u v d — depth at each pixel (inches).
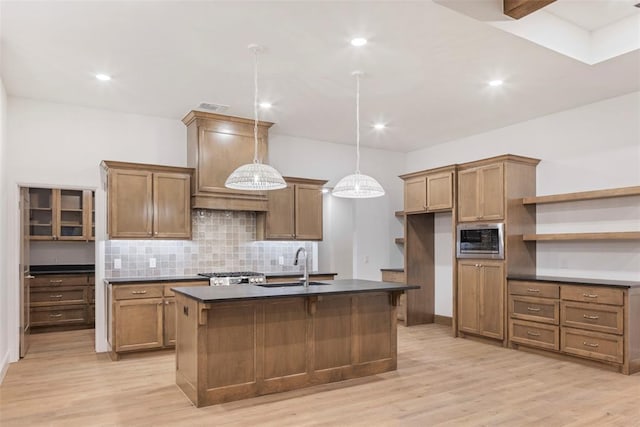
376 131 254.1
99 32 134.8
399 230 307.0
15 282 190.9
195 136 217.3
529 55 152.0
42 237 267.0
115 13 123.6
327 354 161.6
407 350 209.2
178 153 229.6
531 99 198.5
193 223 231.1
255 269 248.8
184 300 151.7
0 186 169.0
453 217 241.9
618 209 193.9
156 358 194.4
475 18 127.7
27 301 211.6
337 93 190.1
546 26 146.6
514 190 218.2
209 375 139.3
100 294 209.0
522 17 132.2
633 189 178.9
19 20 126.8
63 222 274.4
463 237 236.8
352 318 167.6
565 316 189.6
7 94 191.0
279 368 151.6
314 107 209.3
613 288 173.6
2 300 170.9
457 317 239.3
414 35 137.3
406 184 274.1
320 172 275.4
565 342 189.3
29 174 196.1
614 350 173.2
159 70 165.0
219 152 220.8
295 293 145.4
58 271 269.0
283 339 152.9
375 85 180.7
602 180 200.4
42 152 199.2
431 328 264.1
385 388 154.8
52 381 162.2
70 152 205.0
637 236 176.7
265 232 239.0
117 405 138.3
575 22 154.2
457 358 194.7
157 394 148.3
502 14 133.1
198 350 137.8
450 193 243.6
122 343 190.4
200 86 182.1
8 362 183.8
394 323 177.3
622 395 147.6
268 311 150.6
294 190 248.4
